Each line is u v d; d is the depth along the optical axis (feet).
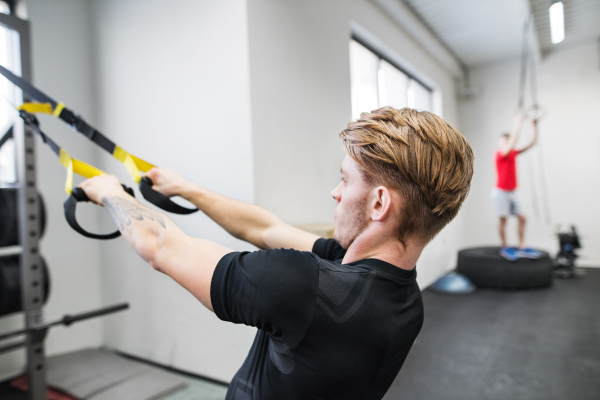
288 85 7.27
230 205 2.46
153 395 6.22
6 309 5.75
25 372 7.00
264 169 6.55
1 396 6.38
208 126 6.75
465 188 1.55
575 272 16.11
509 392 6.39
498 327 9.59
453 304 11.82
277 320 1.35
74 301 8.09
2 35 7.13
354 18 9.92
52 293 7.78
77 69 8.22
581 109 16.99
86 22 8.46
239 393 1.68
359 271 1.49
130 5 7.77
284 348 1.42
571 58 17.11
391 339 1.46
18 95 7.18
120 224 1.73
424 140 1.43
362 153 1.51
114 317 8.30
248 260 1.41
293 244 2.27
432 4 12.35
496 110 18.70
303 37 7.80
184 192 2.53
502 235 14.76
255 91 6.42
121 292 8.13
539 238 17.93
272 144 6.77
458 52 16.79
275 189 6.81
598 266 16.85
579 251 17.26
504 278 13.43
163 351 7.46
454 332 9.36
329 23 8.77
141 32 7.61
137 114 7.69
